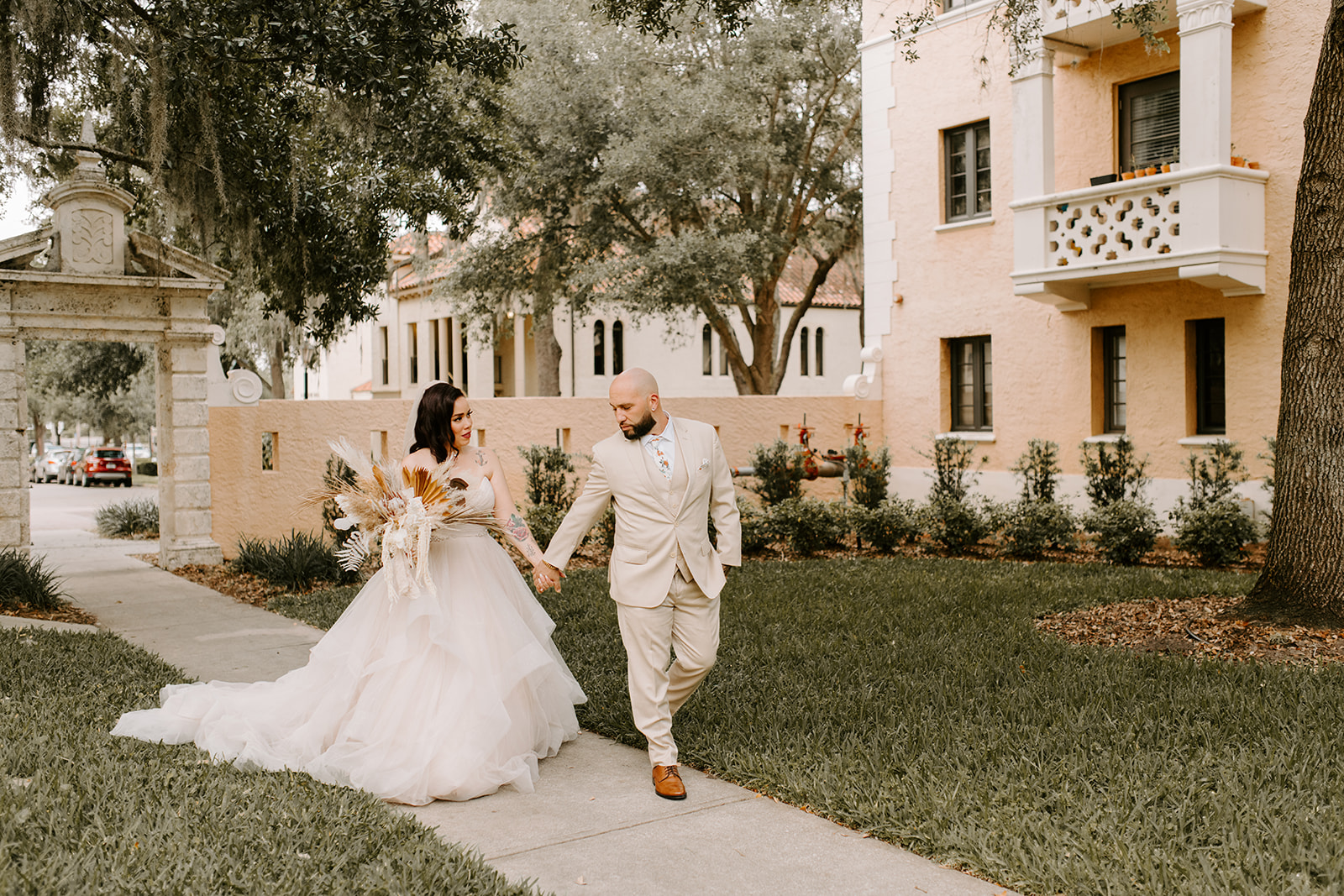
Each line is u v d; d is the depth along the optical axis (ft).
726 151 60.18
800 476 44.39
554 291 68.03
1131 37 42.16
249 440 43.01
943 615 26.48
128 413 139.44
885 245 52.65
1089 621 25.59
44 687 19.12
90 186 38.06
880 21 51.93
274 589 34.04
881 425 53.62
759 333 79.15
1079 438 45.24
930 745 15.74
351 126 34.24
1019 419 47.44
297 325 42.09
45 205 38.32
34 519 69.62
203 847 11.59
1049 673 20.29
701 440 15.52
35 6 28.48
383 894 10.77
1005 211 47.14
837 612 26.89
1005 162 47.01
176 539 40.81
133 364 107.34
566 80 60.75
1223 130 37.01
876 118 52.60
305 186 35.83
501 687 15.38
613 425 46.75
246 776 14.39
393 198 38.14
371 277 40.50
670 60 62.90
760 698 18.90
